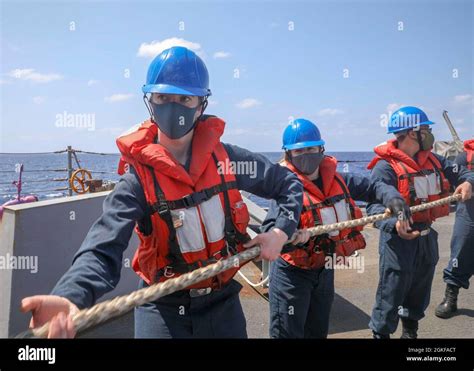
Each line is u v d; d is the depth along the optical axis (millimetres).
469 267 4805
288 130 3461
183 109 2016
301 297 3182
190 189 1983
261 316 4898
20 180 6121
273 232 2088
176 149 2125
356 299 5465
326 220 3217
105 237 1715
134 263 2225
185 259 1993
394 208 3283
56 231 3945
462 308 5141
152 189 1908
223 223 2053
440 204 3787
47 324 1298
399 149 4047
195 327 2094
